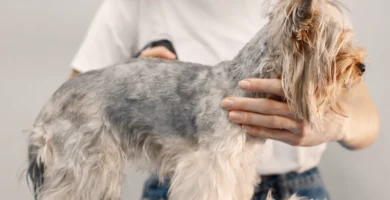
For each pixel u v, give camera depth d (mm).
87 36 2254
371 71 2664
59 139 1623
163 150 1740
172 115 1663
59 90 1688
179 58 2166
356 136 1823
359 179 2809
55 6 2574
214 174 1563
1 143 2639
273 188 2080
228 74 1623
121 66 1736
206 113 1600
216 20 2166
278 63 1476
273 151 2055
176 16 2215
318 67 1407
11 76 2588
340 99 1785
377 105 2693
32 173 1687
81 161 1622
